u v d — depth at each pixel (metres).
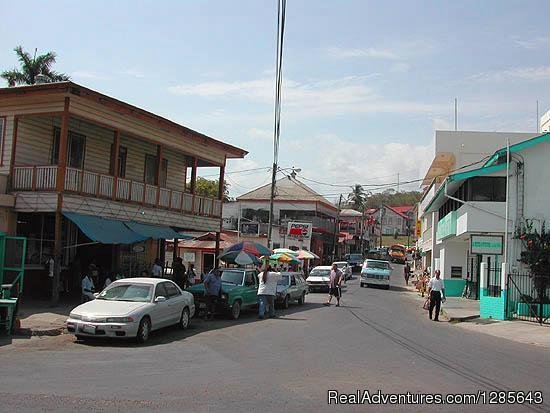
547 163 26.17
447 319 23.86
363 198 118.62
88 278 19.91
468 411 7.88
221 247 35.28
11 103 20.77
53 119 22.42
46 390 8.29
